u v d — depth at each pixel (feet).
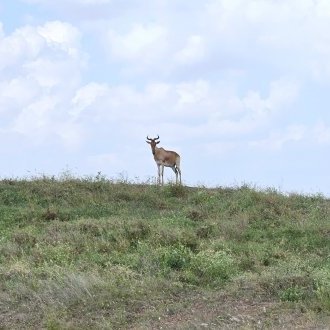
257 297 90.33
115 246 118.73
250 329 74.90
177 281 97.19
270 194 158.92
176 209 156.25
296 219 139.64
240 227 132.16
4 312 87.86
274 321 79.36
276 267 103.60
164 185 174.50
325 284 90.02
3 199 159.53
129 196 164.45
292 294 88.07
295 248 120.26
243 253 114.52
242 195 158.30
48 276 99.30
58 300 89.04
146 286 94.43
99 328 79.46
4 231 131.54
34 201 159.33
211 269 101.65
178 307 86.28
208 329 76.95
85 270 102.58
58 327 78.89
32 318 84.79
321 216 143.95
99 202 158.92
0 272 102.37
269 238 127.34
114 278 97.30
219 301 89.25
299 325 76.84
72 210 150.82
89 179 174.91
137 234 125.39
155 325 80.48
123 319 82.84
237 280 97.19
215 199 159.84
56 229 130.82
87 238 123.24
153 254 109.81
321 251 117.60
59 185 168.76
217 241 120.88
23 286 93.91
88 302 88.48
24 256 112.57
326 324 76.18
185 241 120.26
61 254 111.24
